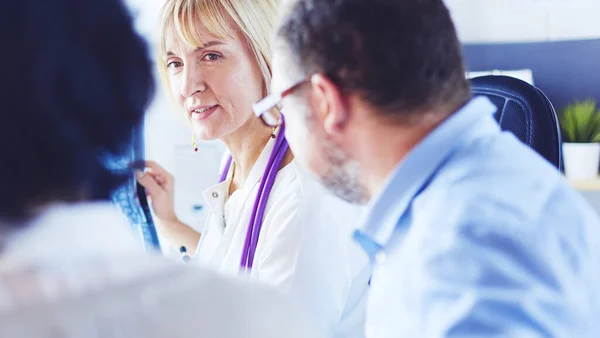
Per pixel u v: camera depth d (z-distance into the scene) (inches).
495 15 103.4
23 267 18.2
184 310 18.9
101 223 19.8
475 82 53.7
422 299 26.9
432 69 29.5
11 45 17.9
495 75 52.8
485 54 102.7
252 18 48.8
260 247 46.9
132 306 18.3
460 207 27.8
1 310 17.2
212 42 48.7
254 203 47.8
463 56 31.9
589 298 28.2
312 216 45.2
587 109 93.1
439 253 26.9
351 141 30.9
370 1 29.0
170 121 74.1
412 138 30.7
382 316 30.4
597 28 99.0
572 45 98.0
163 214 59.5
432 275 26.8
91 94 19.4
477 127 31.1
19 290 17.8
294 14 31.1
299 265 44.1
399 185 30.7
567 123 94.3
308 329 21.2
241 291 20.2
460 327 25.3
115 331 17.8
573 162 92.2
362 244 32.6
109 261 19.1
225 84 49.3
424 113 30.1
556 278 26.4
